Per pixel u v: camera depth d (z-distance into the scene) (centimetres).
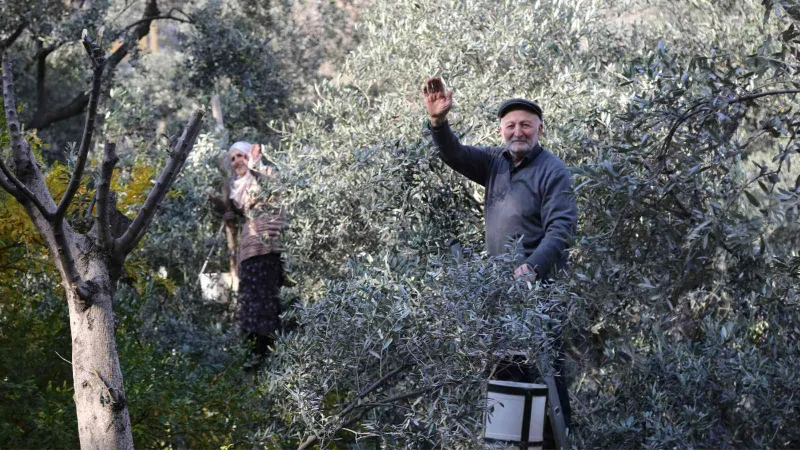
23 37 929
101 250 244
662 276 326
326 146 449
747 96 303
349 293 323
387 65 488
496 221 362
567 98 428
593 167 329
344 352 318
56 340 354
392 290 314
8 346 337
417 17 502
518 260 323
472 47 475
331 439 327
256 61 772
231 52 767
